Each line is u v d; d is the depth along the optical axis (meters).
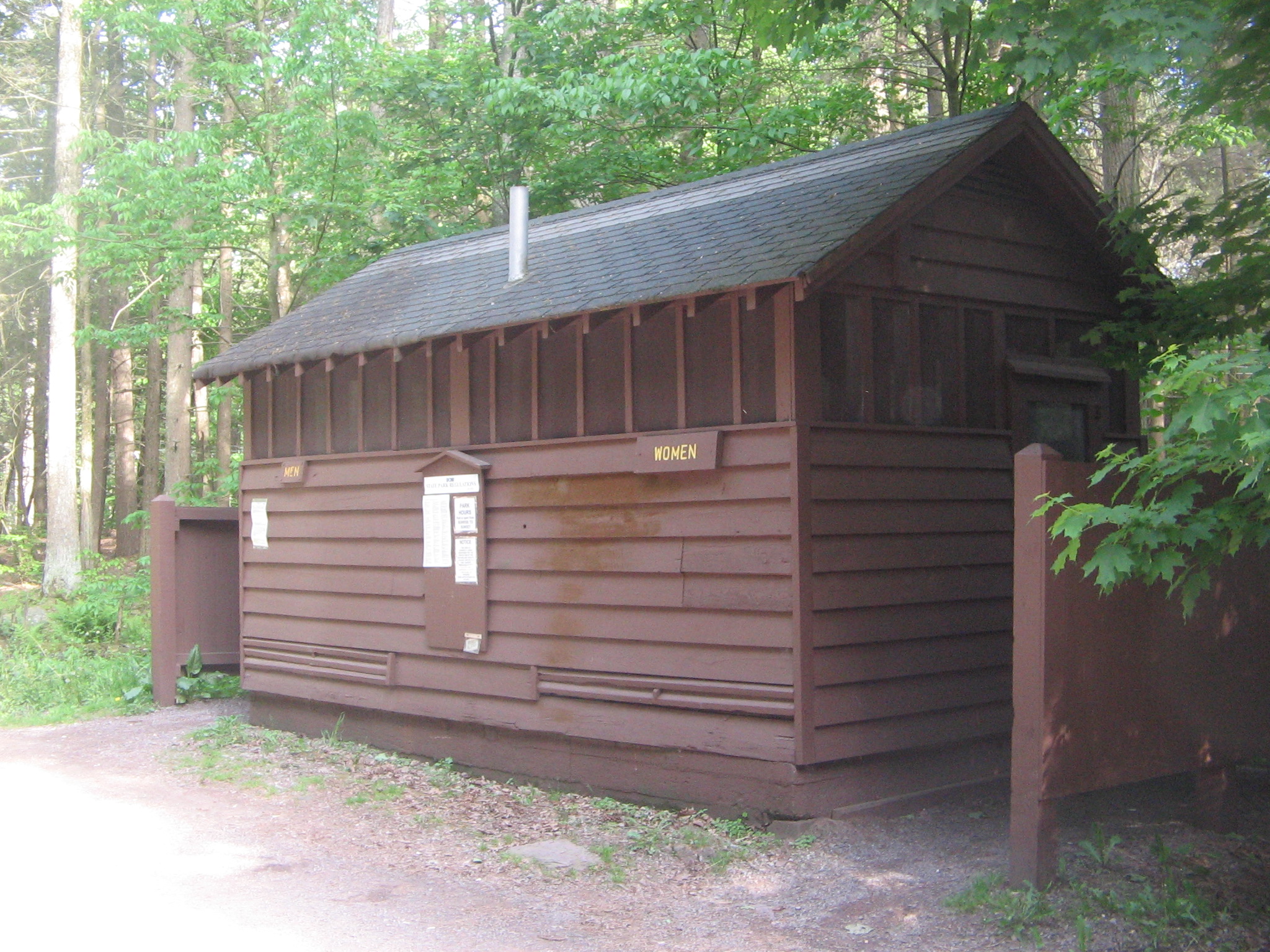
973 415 7.98
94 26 26.30
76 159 20.08
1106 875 5.85
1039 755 5.45
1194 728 6.15
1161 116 13.59
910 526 7.43
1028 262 8.40
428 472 9.16
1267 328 8.03
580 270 8.47
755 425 7.00
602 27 16.47
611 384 7.95
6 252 21.92
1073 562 5.58
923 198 7.16
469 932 5.42
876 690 7.18
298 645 10.48
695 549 7.34
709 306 7.06
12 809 7.91
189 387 23.11
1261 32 6.97
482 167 16.81
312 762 9.41
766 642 6.94
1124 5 6.16
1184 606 4.88
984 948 5.04
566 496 8.13
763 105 16.36
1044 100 12.38
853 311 7.28
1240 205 7.80
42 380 31.42
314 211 16.00
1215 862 6.19
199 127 21.80
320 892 6.01
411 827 7.38
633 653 7.70
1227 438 4.16
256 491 11.04
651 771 7.68
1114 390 9.05
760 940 5.28
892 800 7.26
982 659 7.82
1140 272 8.49
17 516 34.50
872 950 5.10
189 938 5.22
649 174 16.64
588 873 6.33
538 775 8.44
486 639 8.66
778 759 6.88
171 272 18.61
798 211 7.65
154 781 8.81
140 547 28.38
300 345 9.96
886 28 15.70
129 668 13.66
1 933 5.26
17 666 14.01
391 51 16.91
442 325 8.65
